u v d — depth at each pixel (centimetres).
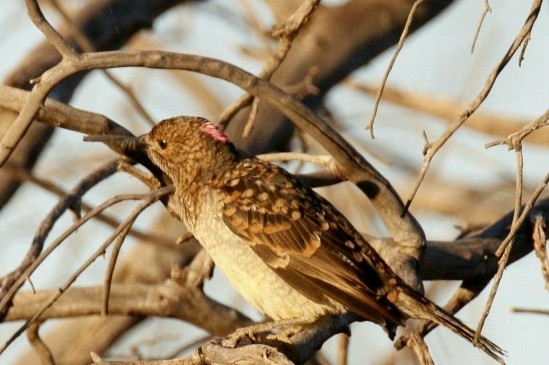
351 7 1778
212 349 1029
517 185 958
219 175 1205
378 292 1136
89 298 1363
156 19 1716
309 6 1188
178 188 1230
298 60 1727
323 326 1159
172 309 1388
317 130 1164
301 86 1561
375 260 1162
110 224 1527
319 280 1150
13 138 1089
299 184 1207
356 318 1184
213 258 1205
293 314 1165
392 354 1443
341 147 1174
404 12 1767
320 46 1742
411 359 1438
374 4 1773
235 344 1124
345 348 1327
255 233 1170
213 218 1190
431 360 1158
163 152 1225
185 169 1217
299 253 1160
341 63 1736
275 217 1173
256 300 1183
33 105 1081
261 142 1588
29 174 1550
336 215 1198
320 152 1703
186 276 1389
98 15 1639
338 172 1217
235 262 1181
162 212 1677
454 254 1266
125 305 1373
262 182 1194
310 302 1159
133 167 1244
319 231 1167
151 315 1387
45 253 1079
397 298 1138
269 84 1134
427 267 1258
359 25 1759
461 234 1464
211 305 1391
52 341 1633
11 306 1317
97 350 1627
